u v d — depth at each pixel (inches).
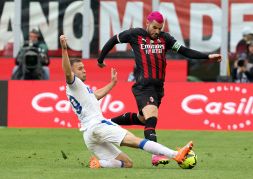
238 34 2679.6
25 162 1449.3
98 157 1348.4
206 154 1606.8
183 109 2156.7
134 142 1295.5
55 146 1745.8
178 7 2696.9
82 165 1397.6
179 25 2704.2
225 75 2568.9
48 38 2746.1
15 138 1913.1
